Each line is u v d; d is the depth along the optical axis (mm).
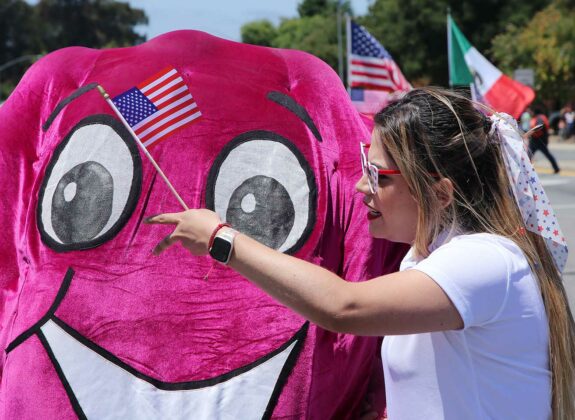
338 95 3350
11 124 3301
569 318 2023
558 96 41219
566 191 15758
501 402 1881
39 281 2943
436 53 54875
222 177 3025
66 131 3176
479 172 1947
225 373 2785
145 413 2738
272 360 2814
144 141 2506
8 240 3158
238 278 2893
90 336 2816
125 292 2857
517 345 1885
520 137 2004
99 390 2760
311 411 2838
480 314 1828
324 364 2895
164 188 3000
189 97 2555
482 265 1844
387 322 1799
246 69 3314
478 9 53781
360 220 3092
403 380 1947
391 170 1982
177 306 2840
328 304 1795
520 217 1979
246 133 3100
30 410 2785
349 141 3252
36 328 2859
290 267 1827
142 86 2514
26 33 87688
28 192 3221
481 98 13086
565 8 42062
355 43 10312
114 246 2932
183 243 1966
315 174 3100
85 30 89938
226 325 2832
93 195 3010
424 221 1949
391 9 55312
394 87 10438
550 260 2014
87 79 3340
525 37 41656
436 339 1891
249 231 2975
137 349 2795
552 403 1962
